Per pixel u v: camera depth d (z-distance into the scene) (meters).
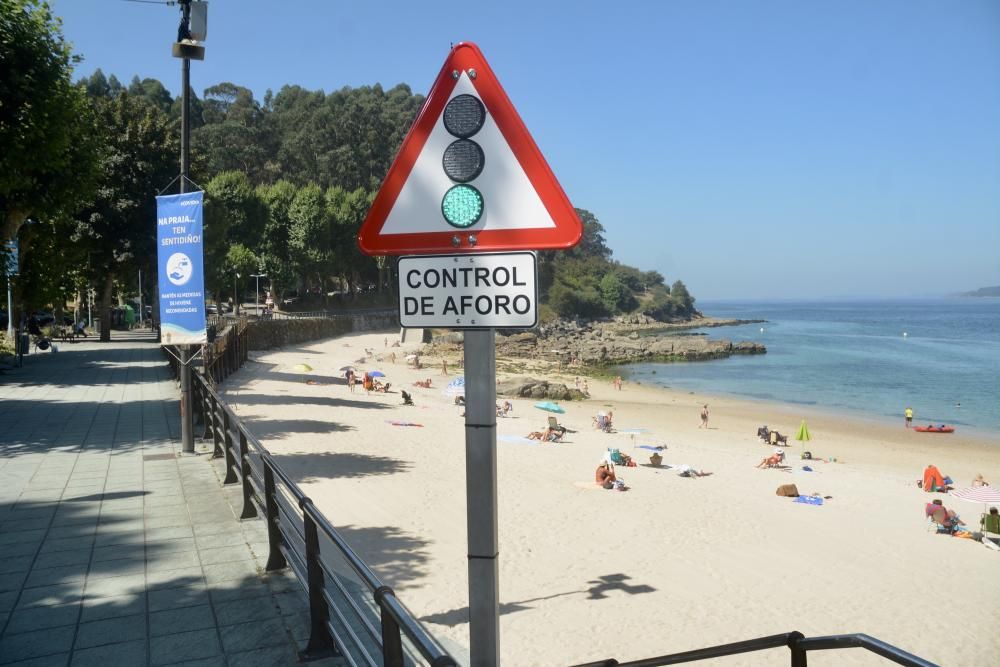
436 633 9.73
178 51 12.25
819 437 35.62
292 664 4.82
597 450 26.39
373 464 19.28
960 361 78.69
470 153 2.47
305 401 31.17
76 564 6.74
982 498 19.56
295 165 121.62
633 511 17.28
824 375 65.88
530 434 29.03
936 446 33.97
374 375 40.16
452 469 19.22
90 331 53.94
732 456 27.00
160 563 6.75
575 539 14.96
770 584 13.07
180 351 12.02
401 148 2.54
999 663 10.27
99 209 40.22
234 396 30.38
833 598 12.58
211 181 74.25
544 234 2.43
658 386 57.88
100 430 14.46
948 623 11.66
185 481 10.05
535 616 11.20
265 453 6.43
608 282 151.00
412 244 2.53
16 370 26.56
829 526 17.22
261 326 57.91
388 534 13.74
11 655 4.99
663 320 159.88
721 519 17.09
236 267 70.31
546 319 118.88
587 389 50.81
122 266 43.22
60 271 35.00
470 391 2.48
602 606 11.66
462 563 12.37
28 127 20.73
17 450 12.40
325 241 86.81
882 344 106.69
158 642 5.17
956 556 15.32
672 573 13.31
